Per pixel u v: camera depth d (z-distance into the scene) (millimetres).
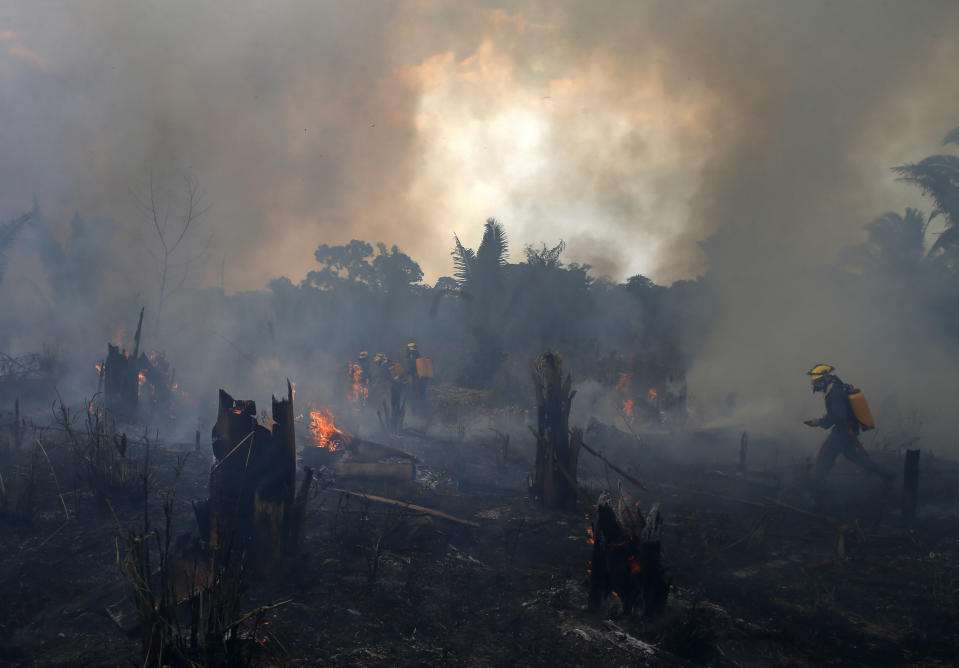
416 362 12078
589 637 3633
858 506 6559
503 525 5691
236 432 4191
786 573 4746
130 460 6238
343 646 3424
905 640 3744
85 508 5227
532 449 9352
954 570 4805
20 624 3477
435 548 4969
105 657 3168
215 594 3236
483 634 3693
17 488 5453
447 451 8914
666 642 3592
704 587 4445
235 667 2984
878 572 4766
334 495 6133
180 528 4941
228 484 4195
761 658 3506
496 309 19062
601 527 3982
